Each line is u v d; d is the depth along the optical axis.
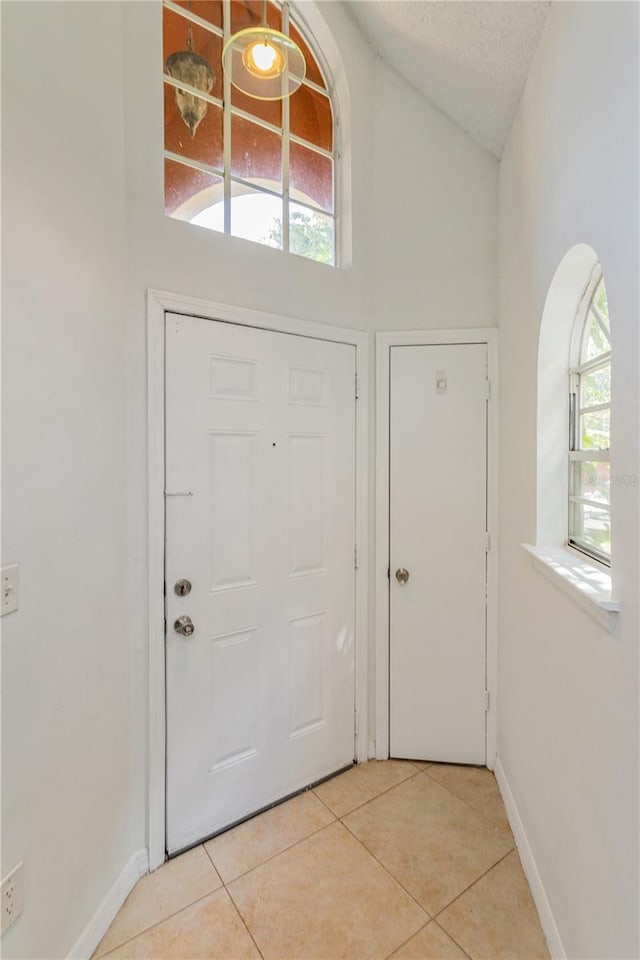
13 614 1.04
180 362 1.61
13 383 1.05
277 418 1.85
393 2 1.71
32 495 1.10
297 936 1.34
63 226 1.20
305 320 1.91
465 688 2.08
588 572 1.20
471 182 2.04
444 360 2.07
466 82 1.80
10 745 1.03
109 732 1.40
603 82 1.00
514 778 1.74
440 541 2.09
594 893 1.03
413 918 1.39
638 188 0.85
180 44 1.68
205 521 1.68
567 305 1.41
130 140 1.50
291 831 1.73
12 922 1.02
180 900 1.45
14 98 1.04
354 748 2.12
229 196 1.79
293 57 1.84
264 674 1.84
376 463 2.12
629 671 0.88
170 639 1.62
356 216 2.07
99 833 1.35
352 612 2.09
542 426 1.49
